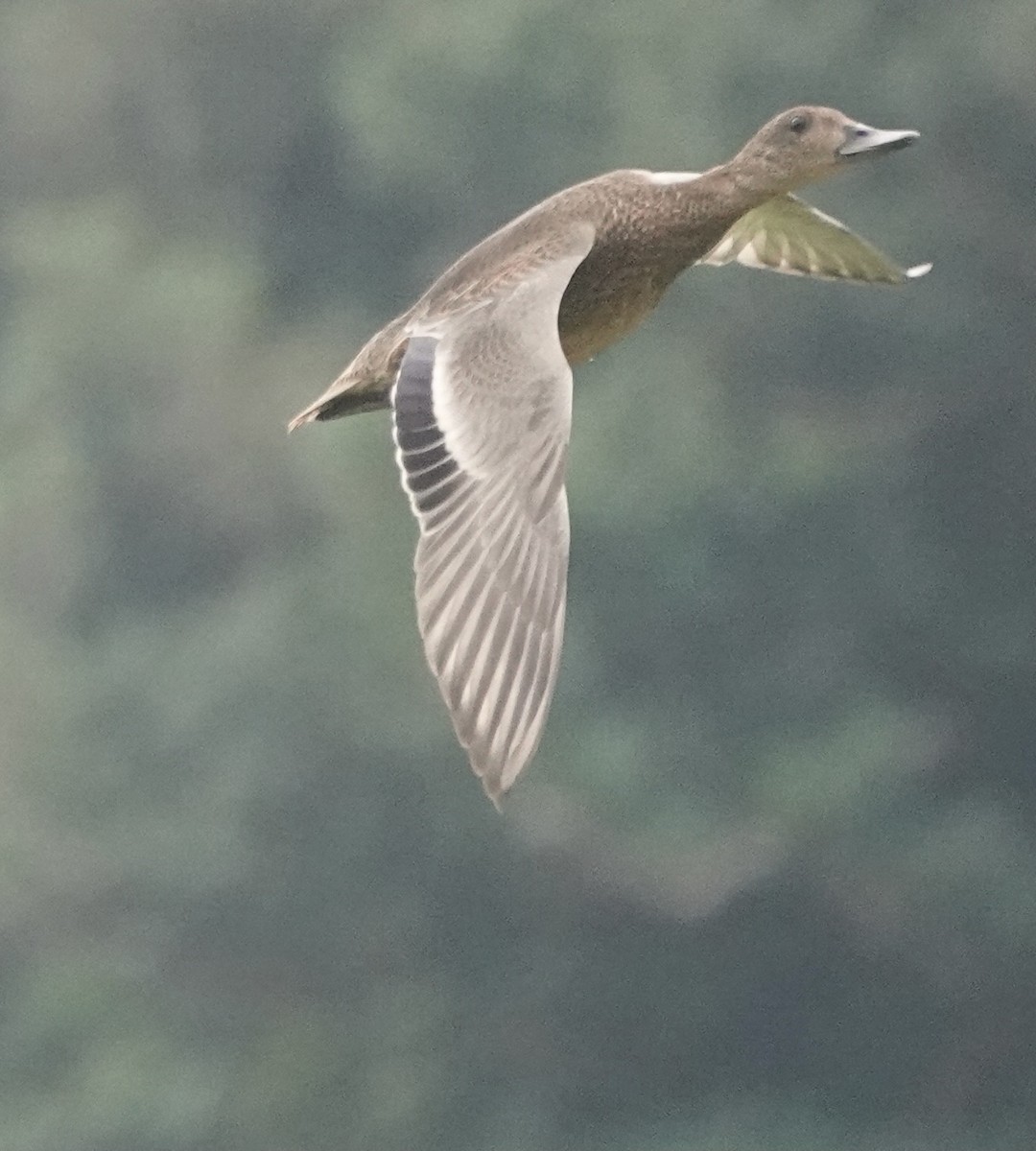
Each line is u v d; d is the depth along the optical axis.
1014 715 22.55
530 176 25.09
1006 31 22.52
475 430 6.45
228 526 25.73
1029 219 22.88
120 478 25.77
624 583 21.94
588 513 21.56
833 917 21.55
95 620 25.67
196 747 22.47
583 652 21.77
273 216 29.14
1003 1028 21.56
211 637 22.86
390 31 25.70
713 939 21.69
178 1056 21.59
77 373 25.70
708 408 22.17
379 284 28.14
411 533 22.12
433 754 21.88
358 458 22.11
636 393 22.08
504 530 6.27
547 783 21.39
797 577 22.17
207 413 25.61
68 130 29.92
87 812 22.62
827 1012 21.70
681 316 22.78
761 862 21.38
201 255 27.19
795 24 22.78
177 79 29.38
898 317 22.77
